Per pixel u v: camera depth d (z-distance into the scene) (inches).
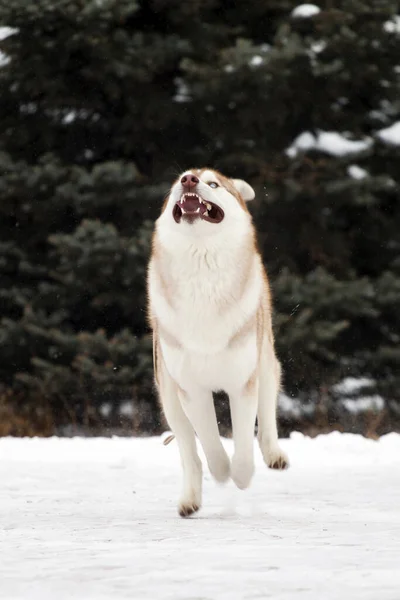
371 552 208.4
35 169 1103.6
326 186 1098.7
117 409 1058.7
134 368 1029.2
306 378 1061.1
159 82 1171.9
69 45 1080.2
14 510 333.4
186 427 330.6
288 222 1147.3
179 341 318.3
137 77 1100.5
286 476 464.1
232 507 326.3
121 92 1139.3
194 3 1131.9
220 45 1165.7
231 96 1107.9
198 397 323.9
